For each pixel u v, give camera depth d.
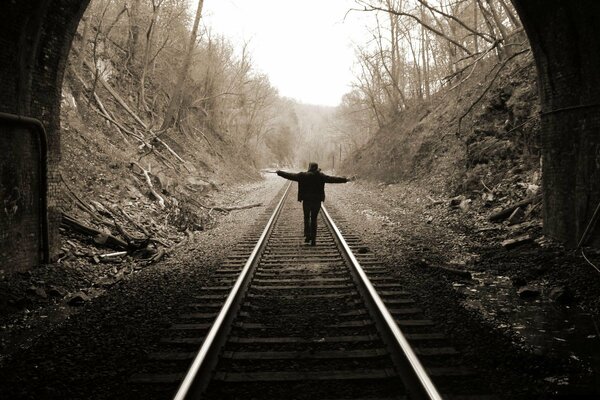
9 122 6.11
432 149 21.48
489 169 14.23
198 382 3.46
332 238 10.16
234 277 6.90
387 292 5.87
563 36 7.20
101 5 20.34
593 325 4.96
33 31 6.11
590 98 7.21
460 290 6.32
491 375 3.67
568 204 7.92
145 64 22.62
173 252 9.25
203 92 30.39
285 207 16.61
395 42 30.17
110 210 10.68
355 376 3.56
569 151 7.84
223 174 26.80
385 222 12.76
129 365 3.89
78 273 7.29
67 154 11.63
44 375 3.71
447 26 24.12
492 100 15.89
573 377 3.71
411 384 3.38
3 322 5.26
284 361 3.89
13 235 6.41
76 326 4.90
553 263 7.04
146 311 5.38
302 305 5.46
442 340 4.28
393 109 33.25
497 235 9.77
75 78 16.14
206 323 4.88
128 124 19.67
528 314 5.34
